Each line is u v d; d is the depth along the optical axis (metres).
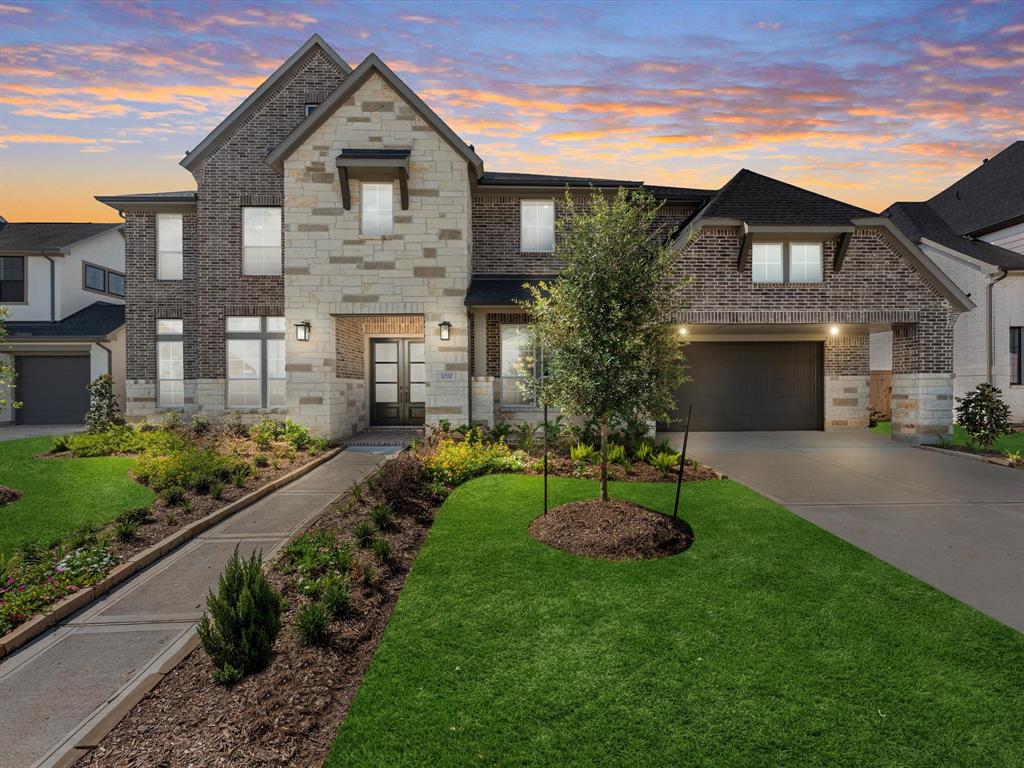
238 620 3.96
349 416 15.55
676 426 17.53
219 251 15.78
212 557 6.60
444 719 3.50
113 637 4.85
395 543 6.59
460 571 5.75
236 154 15.90
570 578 5.58
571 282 7.16
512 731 3.39
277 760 3.15
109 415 15.66
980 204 21.30
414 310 13.96
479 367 14.95
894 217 22.69
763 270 14.08
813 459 12.18
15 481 9.19
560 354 7.17
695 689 3.80
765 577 5.63
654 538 6.41
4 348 20.08
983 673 4.00
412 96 13.77
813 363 17.69
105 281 23.66
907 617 4.82
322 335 13.95
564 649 4.29
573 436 11.52
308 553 5.95
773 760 3.16
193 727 3.43
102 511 7.91
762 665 4.08
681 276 13.77
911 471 10.84
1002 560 6.18
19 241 21.30
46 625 4.98
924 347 14.27
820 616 4.83
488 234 15.89
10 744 3.45
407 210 13.96
